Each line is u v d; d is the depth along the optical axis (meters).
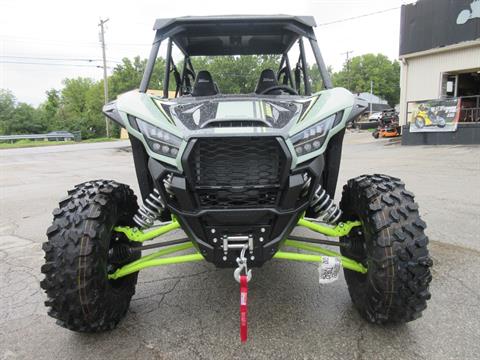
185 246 2.90
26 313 2.98
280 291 3.22
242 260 2.21
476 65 15.89
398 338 2.49
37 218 6.03
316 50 3.38
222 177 2.35
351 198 2.73
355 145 18.84
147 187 2.74
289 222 2.39
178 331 2.66
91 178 10.18
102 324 2.52
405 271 2.31
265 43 4.19
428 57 17.44
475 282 3.23
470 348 2.37
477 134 15.07
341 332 2.58
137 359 2.37
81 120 70.00
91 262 2.35
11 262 4.10
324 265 2.49
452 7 16.05
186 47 4.27
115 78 64.56
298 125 2.41
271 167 2.34
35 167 13.80
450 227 4.70
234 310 2.94
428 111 16.20
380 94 88.94
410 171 9.10
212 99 3.06
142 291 3.30
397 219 2.36
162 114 2.57
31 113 76.69
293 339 2.52
